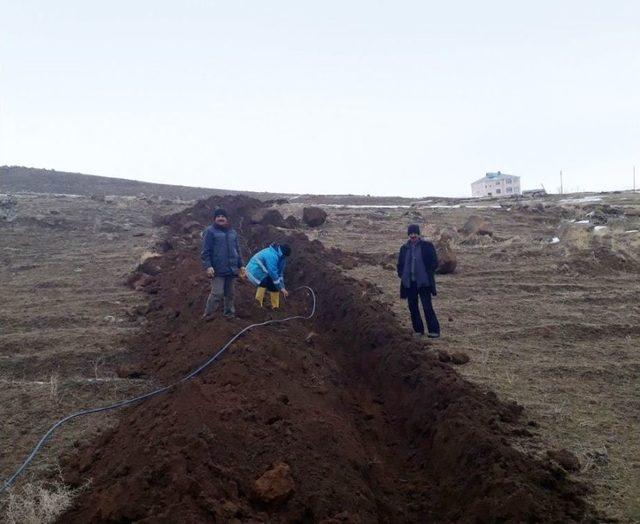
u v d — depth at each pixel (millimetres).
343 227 17203
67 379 6676
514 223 17922
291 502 3922
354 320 8531
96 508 3762
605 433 5234
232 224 17844
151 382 6566
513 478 4129
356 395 6824
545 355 7379
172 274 11367
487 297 10109
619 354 7398
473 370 6809
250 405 5008
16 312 9492
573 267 11953
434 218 19031
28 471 4559
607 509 3986
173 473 3781
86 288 11109
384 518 4289
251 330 7219
